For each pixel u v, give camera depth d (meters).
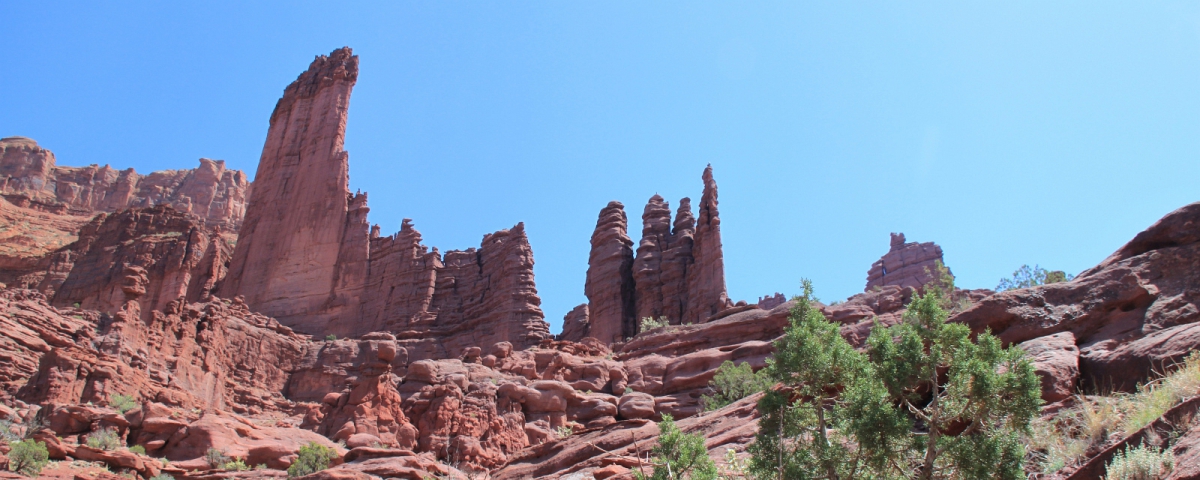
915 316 14.66
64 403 43.28
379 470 32.59
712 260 82.88
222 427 40.19
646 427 31.50
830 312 57.81
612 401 53.44
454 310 88.94
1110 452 12.28
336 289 93.38
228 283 97.25
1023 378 13.16
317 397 67.69
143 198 181.62
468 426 46.31
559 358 57.44
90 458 36.31
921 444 13.57
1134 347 18.05
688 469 15.12
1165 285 21.55
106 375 47.09
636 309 89.00
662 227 94.38
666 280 87.94
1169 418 12.07
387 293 90.88
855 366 14.51
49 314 51.25
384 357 48.12
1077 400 16.77
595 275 94.31
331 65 119.06
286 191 104.50
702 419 28.55
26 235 135.00
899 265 93.69
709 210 87.38
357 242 96.38
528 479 31.08
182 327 60.12
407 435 44.75
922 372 13.77
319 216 99.88
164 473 36.75
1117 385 17.69
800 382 14.93
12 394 44.19
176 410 43.50
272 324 71.88
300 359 70.50
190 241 96.12
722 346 59.59
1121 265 22.78
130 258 93.81
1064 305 22.12
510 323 83.44
